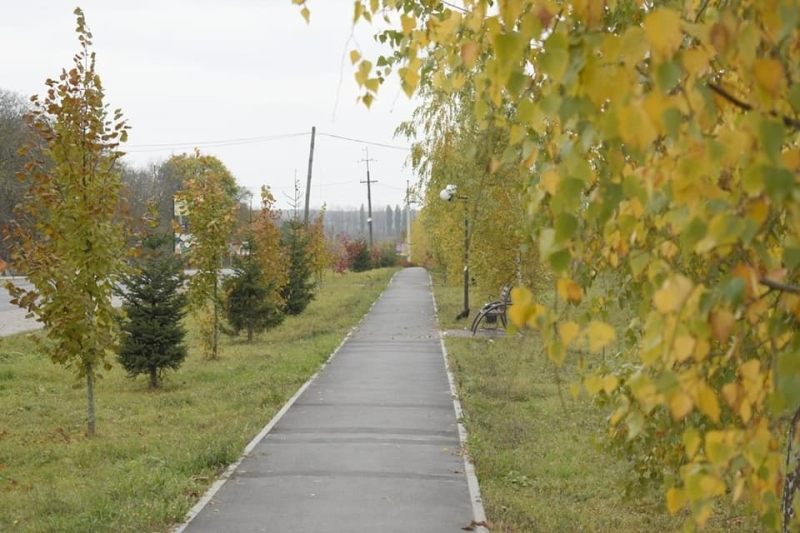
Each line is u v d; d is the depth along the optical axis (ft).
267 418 39.83
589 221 8.82
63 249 37.29
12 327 84.89
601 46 7.32
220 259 66.59
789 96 7.02
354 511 24.63
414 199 86.38
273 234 81.20
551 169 8.18
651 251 10.43
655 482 18.72
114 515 24.43
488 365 57.36
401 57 15.12
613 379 9.73
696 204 7.07
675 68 6.43
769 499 8.17
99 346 38.19
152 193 218.79
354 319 95.09
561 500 27.71
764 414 8.84
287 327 89.76
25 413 43.98
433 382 50.60
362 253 239.91
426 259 217.97
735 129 8.34
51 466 32.37
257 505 25.27
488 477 29.30
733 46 6.68
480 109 10.17
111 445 35.60
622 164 8.04
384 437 35.06
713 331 7.11
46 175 36.73
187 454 31.40
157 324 52.49
